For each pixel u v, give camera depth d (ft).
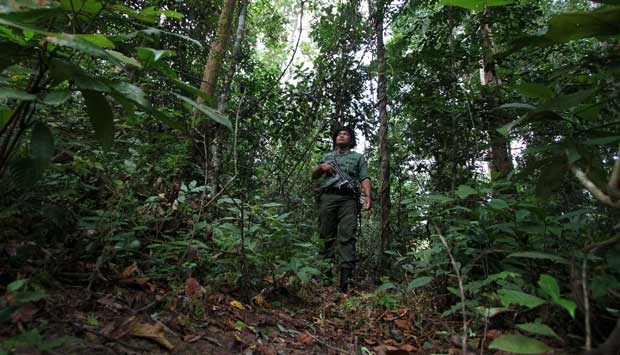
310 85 18.45
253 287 8.69
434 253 8.29
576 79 7.48
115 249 6.66
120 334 4.97
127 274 6.70
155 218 8.30
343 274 12.38
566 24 4.55
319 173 14.15
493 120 14.25
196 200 10.05
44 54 4.05
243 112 16.29
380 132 18.60
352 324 8.15
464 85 15.76
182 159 10.56
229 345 5.73
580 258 5.94
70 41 3.42
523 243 7.72
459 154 14.23
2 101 5.87
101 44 3.96
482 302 7.29
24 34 4.09
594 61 5.89
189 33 16.93
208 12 17.72
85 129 7.99
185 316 5.95
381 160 18.34
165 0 14.98
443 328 7.55
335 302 10.23
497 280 7.02
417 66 16.49
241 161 15.58
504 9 14.93
